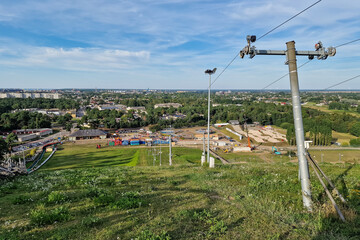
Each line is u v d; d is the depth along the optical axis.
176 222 8.66
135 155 83.38
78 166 68.00
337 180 13.60
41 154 86.94
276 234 7.58
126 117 180.75
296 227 8.18
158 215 9.31
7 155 64.12
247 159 76.00
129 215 9.40
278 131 138.75
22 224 8.73
